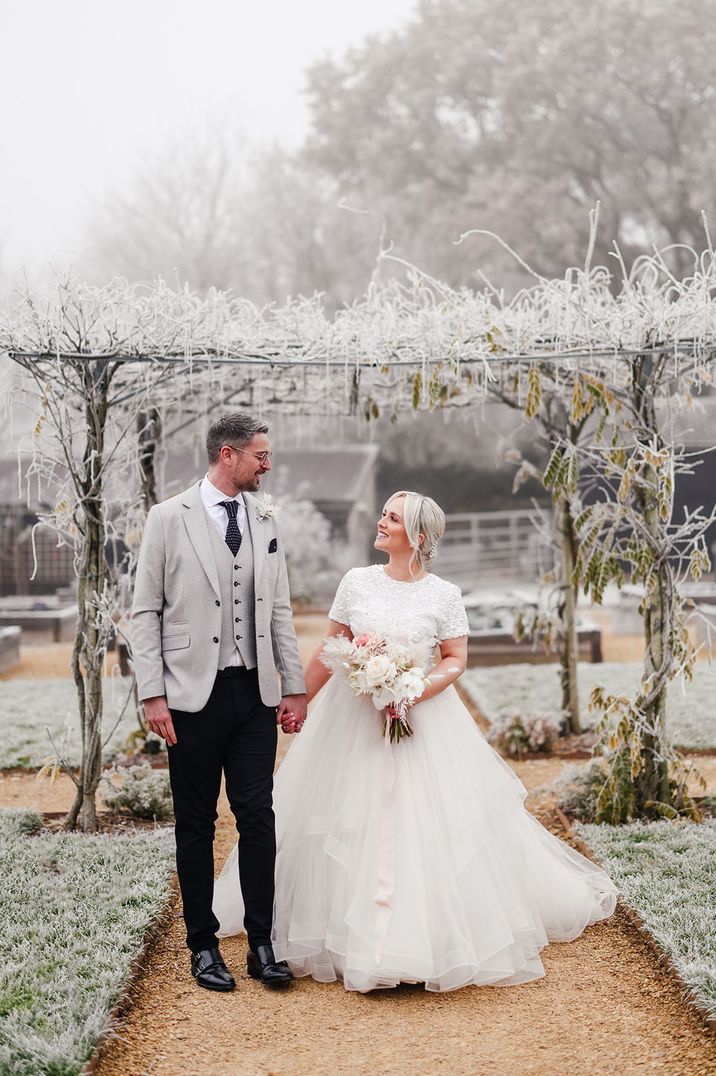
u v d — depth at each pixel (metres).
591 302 5.26
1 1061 3.04
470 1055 3.23
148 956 3.92
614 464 5.51
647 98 28.67
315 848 3.90
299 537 21.16
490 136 31.94
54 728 8.72
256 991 3.70
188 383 6.78
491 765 4.11
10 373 5.28
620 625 15.14
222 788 6.78
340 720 4.04
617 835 5.18
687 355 5.38
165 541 3.78
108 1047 3.19
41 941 3.90
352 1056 3.23
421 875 3.70
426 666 3.94
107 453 5.64
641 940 4.02
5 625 16.11
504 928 3.73
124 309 5.16
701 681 10.26
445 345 5.33
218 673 3.76
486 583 26.80
